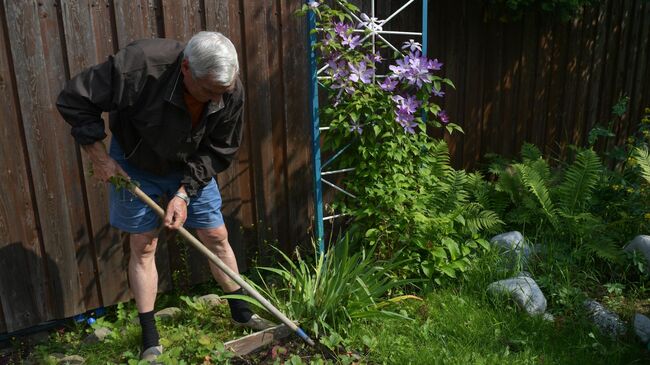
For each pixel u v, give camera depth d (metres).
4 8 2.56
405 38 3.96
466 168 4.63
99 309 3.19
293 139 3.61
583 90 5.37
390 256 3.37
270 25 3.36
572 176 3.93
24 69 2.66
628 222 3.84
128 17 2.88
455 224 3.65
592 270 3.49
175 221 2.37
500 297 3.11
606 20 5.33
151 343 2.56
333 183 3.88
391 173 3.40
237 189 3.45
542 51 4.88
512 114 4.83
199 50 1.96
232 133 2.53
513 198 4.10
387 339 2.74
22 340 3.00
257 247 3.63
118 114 2.25
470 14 4.26
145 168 2.43
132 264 2.55
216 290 3.46
